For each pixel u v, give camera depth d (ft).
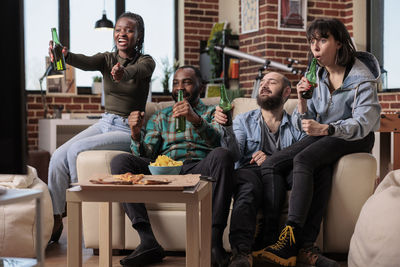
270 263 8.63
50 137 17.08
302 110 8.96
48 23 19.58
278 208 8.35
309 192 8.00
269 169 8.43
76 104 19.51
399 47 18.58
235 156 8.77
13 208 8.19
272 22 18.85
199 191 6.13
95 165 8.64
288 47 19.11
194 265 6.08
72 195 6.20
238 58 20.29
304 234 8.14
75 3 20.13
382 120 11.42
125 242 8.83
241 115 9.61
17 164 4.75
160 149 9.50
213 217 7.96
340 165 8.39
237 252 7.75
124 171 8.27
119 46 10.35
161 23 21.68
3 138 4.74
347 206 8.40
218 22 22.00
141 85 10.37
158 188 5.98
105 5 20.58
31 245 8.23
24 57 4.76
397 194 7.41
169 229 8.66
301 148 8.65
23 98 4.75
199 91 9.68
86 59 10.27
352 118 8.53
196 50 21.75
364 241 7.38
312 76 9.01
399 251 6.91
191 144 9.33
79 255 6.27
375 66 8.89
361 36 19.63
